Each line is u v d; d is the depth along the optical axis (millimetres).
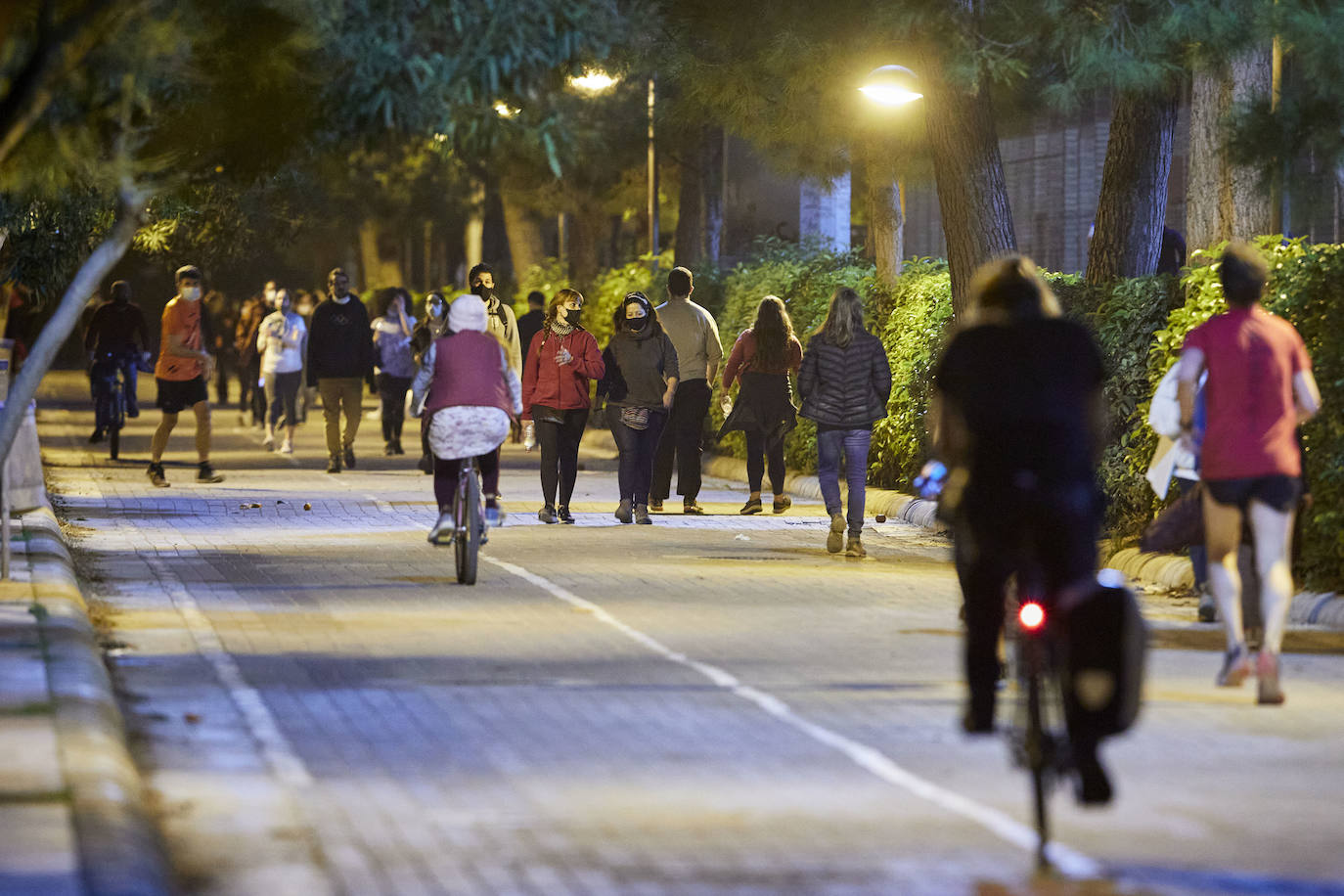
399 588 46312
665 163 129125
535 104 36406
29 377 38906
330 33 34781
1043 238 115125
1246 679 34531
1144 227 66750
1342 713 31422
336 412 83812
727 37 65188
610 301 111938
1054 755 23062
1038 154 115562
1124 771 27141
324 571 49469
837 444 54125
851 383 53656
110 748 25234
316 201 106688
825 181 84625
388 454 95812
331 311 83188
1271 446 32531
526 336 76438
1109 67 52656
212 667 34781
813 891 20953
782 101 74250
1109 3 53781
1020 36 55438
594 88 70938
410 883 21109
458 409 45938
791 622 41188
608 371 62688
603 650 37094
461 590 46031
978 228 63250
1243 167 42062
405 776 26297
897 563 52875
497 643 37938
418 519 63750
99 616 40594
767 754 27859
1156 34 52625
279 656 36031
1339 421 42656
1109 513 54188
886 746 28438
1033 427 24656
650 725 29938
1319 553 43375
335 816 24062
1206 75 61719
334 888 20906
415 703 31500
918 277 72438
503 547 55719
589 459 92938
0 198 55188
